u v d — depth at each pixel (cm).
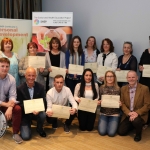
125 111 312
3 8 443
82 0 454
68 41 421
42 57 353
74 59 379
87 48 405
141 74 371
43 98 315
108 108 326
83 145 288
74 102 319
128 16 400
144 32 386
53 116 304
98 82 387
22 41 435
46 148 278
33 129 338
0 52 341
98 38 443
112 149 278
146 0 377
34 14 424
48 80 393
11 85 303
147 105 310
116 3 411
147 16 379
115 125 320
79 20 465
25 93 301
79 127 342
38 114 306
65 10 483
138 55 400
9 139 301
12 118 297
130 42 383
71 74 380
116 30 418
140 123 299
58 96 318
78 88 340
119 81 372
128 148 281
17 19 425
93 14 443
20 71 350
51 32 423
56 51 377
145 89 313
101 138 310
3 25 411
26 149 274
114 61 378
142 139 310
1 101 295
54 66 368
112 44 389
